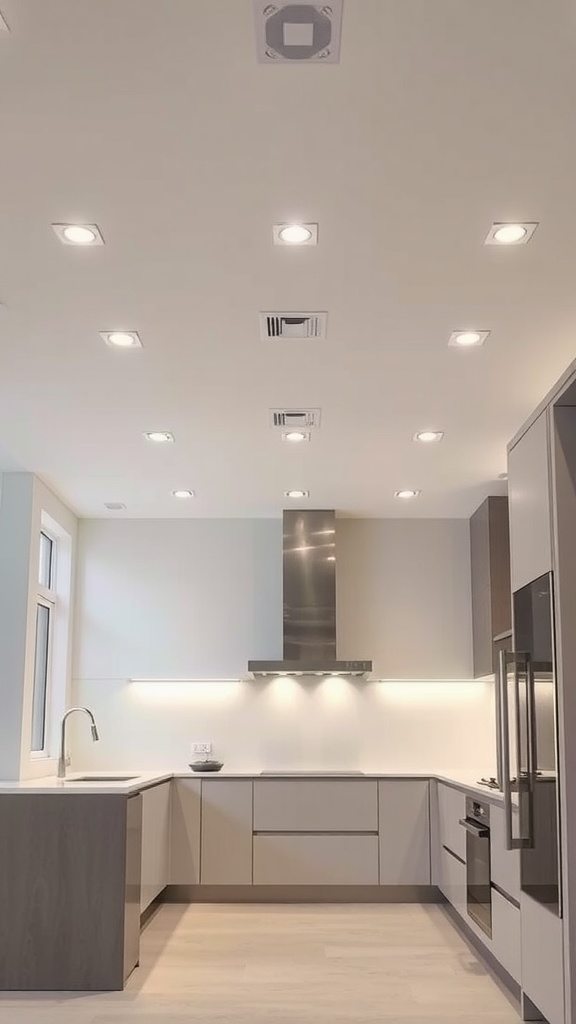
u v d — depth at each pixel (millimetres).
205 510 7559
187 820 6852
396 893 6879
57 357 4477
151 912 6430
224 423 5430
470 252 3480
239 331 4180
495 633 6871
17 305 3932
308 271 3633
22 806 4715
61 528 7309
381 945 5477
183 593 7699
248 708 7578
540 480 3996
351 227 3305
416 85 2570
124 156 2895
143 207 3180
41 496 6676
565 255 3504
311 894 6867
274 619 7656
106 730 7535
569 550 3713
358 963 5070
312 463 6250
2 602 6297
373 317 4043
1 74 2541
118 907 4621
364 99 2629
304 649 7270
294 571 7398
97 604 7680
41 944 4598
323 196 3111
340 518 7762
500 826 4648
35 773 6508
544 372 4672
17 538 6395
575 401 3789
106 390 4910
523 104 2650
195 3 2273
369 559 7719
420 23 2344
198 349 4379
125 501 7270
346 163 2924
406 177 3000
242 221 3266
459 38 2396
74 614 7656
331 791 6902
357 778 6898
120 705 7566
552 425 3828
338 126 2744
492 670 6855
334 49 2432
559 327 4148
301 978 4773
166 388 4879
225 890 6875
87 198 3127
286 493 7027
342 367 4598
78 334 4219
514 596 4422
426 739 7539
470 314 4020
